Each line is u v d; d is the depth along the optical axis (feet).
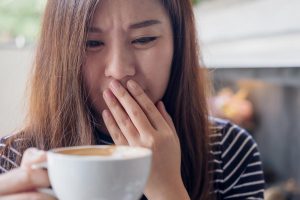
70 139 1.51
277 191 3.55
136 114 1.36
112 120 1.42
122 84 1.41
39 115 1.57
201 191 1.74
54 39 1.47
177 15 1.58
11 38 3.92
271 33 3.05
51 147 1.54
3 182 0.92
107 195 0.83
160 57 1.46
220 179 1.89
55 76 1.48
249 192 1.92
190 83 1.73
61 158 0.82
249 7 3.30
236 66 3.68
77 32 1.37
